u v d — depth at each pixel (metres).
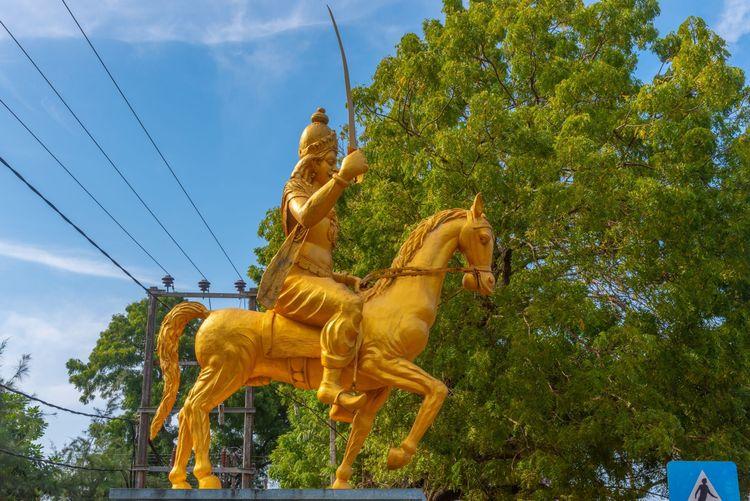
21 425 11.70
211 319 5.86
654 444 10.01
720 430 11.27
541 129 11.16
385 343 5.52
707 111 11.25
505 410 10.59
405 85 12.21
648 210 10.56
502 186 10.48
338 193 5.59
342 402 5.30
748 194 11.98
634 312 11.16
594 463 11.38
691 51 11.92
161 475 23.20
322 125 6.21
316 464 15.51
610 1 12.85
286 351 5.71
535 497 11.00
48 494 11.02
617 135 11.86
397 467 5.30
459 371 10.72
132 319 26.38
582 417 11.38
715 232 11.45
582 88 11.76
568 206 10.44
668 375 11.12
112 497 5.29
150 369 14.02
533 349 10.06
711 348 11.27
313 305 5.59
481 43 12.87
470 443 11.03
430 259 5.82
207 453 5.57
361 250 12.03
